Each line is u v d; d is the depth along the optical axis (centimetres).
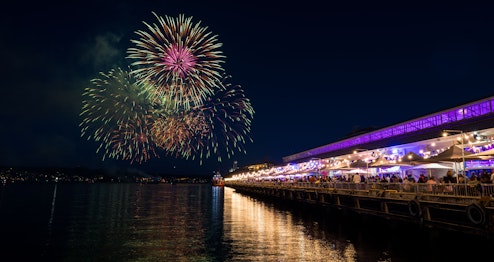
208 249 2341
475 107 3306
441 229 2061
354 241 2509
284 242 2519
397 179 2848
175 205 5956
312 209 4300
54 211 4825
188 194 10600
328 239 2602
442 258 1988
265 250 2281
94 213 4575
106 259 2139
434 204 2089
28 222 3662
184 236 2817
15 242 2609
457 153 2186
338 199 3481
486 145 2605
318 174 5075
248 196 9344
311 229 3100
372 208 2894
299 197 4850
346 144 6072
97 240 2675
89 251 2333
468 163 2719
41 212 4672
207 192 12538
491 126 2859
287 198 5534
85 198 7894
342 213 3406
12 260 2136
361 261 1966
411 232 2358
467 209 1792
